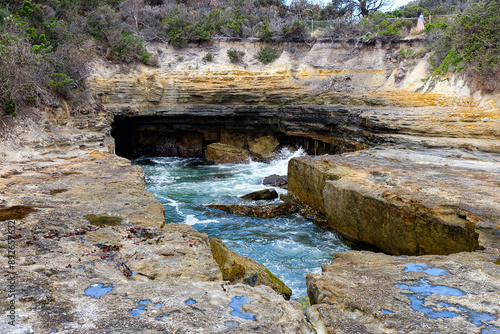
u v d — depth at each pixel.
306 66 29.03
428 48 26.34
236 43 31.11
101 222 7.28
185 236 6.76
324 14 40.34
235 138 28.84
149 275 5.01
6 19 19.73
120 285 4.57
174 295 4.31
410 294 4.57
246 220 13.55
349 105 25.62
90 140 17.95
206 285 4.71
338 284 4.89
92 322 3.64
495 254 6.16
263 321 3.76
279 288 7.61
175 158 29.02
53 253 5.62
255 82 28.08
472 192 9.09
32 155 14.55
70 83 20.33
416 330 3.72
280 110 26.20
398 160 13.37
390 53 28.12
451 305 4.28
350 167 12.65
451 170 11.66
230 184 19.38
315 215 13.32
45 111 17.81
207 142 29.53
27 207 8.13
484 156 13.75
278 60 29.66
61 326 3.56
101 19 28.45
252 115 27.23
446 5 35.56
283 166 24.30
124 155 28.73
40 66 18.41
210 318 3.79
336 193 11.25
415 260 5.99
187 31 30.28
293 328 3.74
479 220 7.25
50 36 23.98
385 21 30.17
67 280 4.61
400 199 8.98
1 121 15.09
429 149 15.25
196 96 27.38
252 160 26.36
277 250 11.02
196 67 28.33
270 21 33.72
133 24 31.39
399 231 8.91
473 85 20.77
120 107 25.05
